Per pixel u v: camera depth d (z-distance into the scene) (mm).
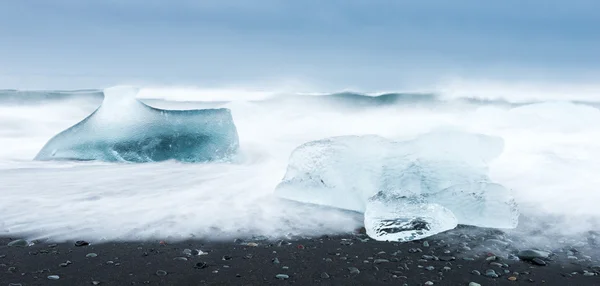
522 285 2857
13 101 12180
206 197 4934
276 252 3420
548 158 6457
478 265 3176
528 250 3369
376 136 4855
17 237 3658
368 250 3480
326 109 12438
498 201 4066
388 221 3867
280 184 4984
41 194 4984
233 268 3094
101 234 3750
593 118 8781
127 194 5027
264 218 4242
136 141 7176
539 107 9484
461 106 13312
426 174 4562
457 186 4266
